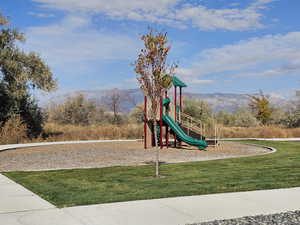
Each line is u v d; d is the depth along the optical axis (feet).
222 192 29.32
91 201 26.20
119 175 38.81
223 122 189.37
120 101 176.45
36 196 28.04
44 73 111.65
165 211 23.47
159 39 37.96
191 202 25.84
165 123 79.56
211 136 119.24
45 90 112.47
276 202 25.96
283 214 22.93
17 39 110.32
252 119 183.11
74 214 22.80
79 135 112.06
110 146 82.69
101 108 178.09
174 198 27.04
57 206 24.90
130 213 22.97
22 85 108.78
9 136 94.63
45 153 66.95
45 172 41.37
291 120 171.73
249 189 30.48
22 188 31.32
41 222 21.16
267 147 77.92
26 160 55.83
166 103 78.64
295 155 59.72
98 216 22.34
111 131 117.60
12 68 106.63
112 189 30.73
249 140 102.63
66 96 178.60
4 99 105.09
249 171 41.11
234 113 197.16
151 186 32.01
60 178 36.91
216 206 24.76
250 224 20.71
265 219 21.77
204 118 139.85
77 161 54.65
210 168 44.09
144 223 20.95
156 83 38.78
